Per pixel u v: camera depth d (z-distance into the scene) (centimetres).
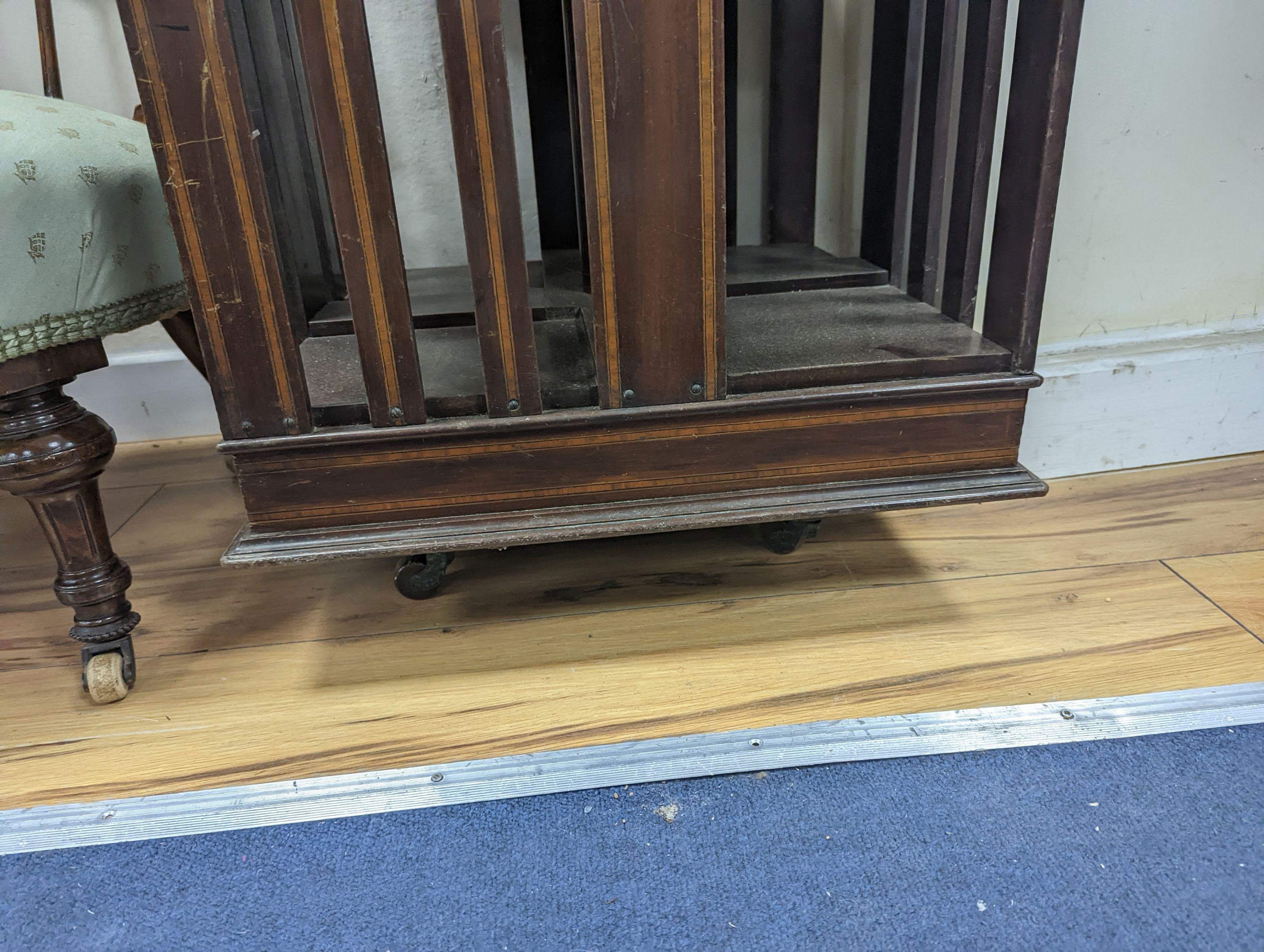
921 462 80
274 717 77
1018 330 77
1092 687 76
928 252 97
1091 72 103
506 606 93
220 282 65
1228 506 109
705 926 55
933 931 54
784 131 117
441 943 55
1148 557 98
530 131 116
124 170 76
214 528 112
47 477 71
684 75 63
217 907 59
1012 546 101
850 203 125
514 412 72
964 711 73
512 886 59
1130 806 63
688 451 76
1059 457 118
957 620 87
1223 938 53
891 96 103
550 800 66
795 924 55
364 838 64
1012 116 74
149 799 68
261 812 66
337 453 72
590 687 79
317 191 104
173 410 136
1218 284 118
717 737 71
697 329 71
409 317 68
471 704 77
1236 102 107
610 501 77
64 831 65
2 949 56
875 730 71
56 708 80
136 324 79
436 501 75
